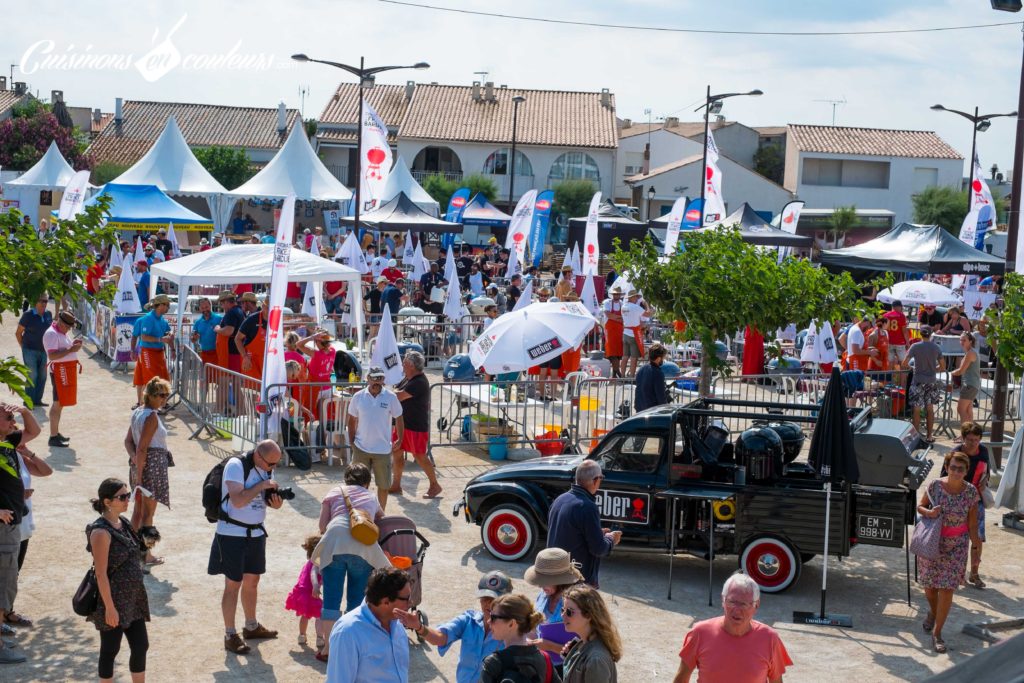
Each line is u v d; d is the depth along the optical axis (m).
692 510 10.13
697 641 5.86
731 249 13.70
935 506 8.82
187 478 13.04
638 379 14.26
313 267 18.06
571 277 26.48
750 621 5.81
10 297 8.74
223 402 15.24
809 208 71.62
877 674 8.30
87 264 9.36
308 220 60.91
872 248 25.06
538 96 73.25
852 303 13.89
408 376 12.77
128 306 20.28
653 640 8.82
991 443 14.65
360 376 16.86
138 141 71.94
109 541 7.01
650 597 9.91
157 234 32.97
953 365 21.50
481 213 45.38
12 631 8.25
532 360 14.48
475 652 6.27
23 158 66.56
